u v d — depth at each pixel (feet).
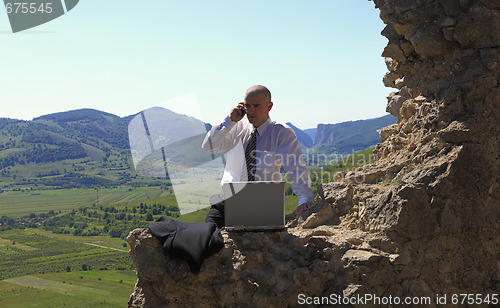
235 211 14.07
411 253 14.44
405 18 18.33
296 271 13.66
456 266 15.10
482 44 16.42
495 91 15.88
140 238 13.44
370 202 15.60
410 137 18.71
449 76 17.61
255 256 13.84
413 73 20.11
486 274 15.58
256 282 13.57
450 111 16.51
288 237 14.48
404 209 14.38
